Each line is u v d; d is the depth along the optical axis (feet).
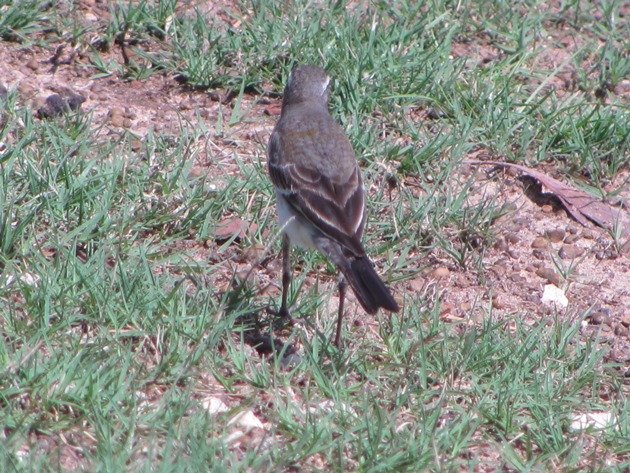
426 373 31.86
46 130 40.19
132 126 42.98
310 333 33.73
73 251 33.58
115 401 28.25
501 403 30.35
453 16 50.88
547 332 35.32
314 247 33.40
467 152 43.62
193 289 34.78
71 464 26.45
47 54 46.50
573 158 43.65
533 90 47.62
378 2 50.72
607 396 32.58
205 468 26.11
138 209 37.24
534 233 40.91
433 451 27.76
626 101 47.83
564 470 28.60
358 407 30.04
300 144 34.86
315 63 45.37
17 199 36.32
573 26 52.70
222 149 42.32
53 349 29.60
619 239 40.98
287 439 28.63
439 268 38.29
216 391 30.17
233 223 38.32
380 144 42.29
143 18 47.57
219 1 50.31
